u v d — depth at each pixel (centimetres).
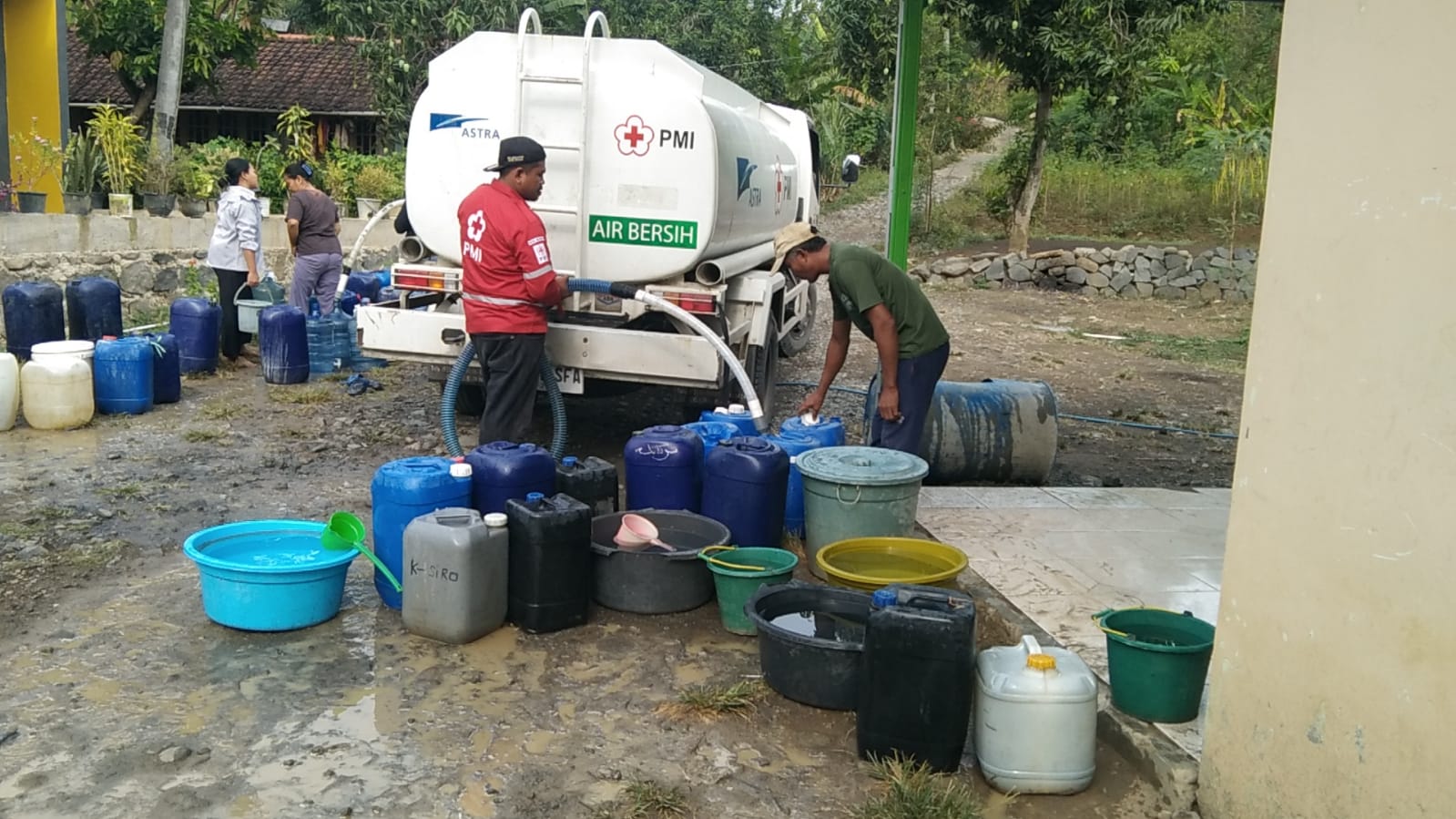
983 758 336
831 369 572
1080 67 1720
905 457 493
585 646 434
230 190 954
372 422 791
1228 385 1078
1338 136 259
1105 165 2189
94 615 449
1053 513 591
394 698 386
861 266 529
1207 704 325
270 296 986
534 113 646
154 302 1195
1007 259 1794
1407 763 241
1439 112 231
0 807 312
